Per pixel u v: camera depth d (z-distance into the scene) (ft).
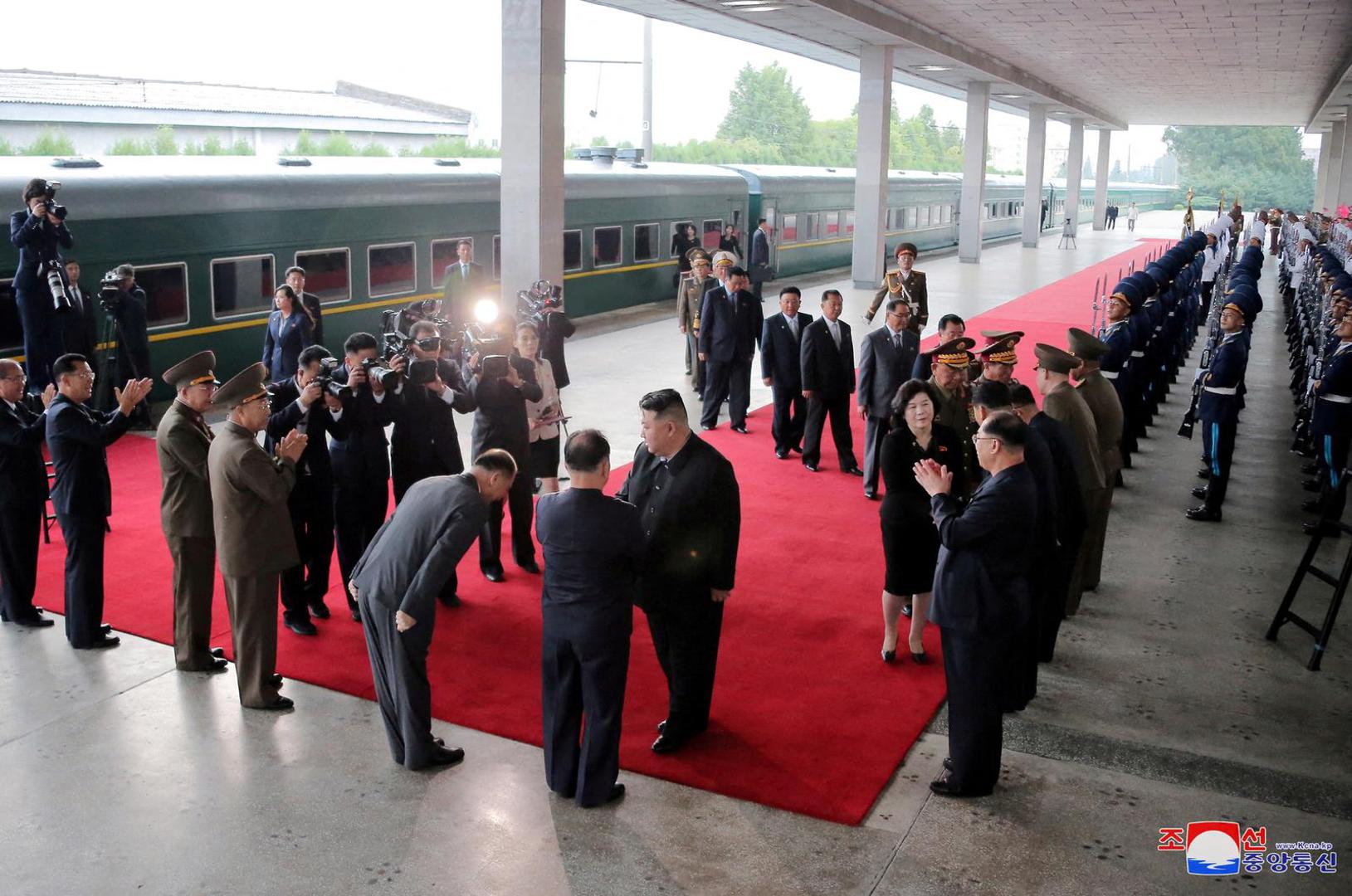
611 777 15.96
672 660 17.30
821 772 16.96
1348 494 32.68
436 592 16.24
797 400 35.88
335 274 47.34
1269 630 22.54
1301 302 56.90
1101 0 64.39
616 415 41.01
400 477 23.24
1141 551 27.86
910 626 22.45
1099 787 16.78
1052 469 17.88
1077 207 155.33
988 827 15.67
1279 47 82.84
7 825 15.38
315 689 19.62
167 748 17.47
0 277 35.27
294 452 18.53
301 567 21.65
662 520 17.06
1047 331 64.03
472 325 24.72
